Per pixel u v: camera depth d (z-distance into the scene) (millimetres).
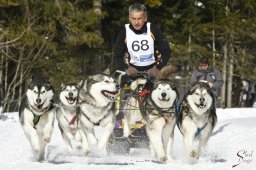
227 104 36406
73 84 11219
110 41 34531
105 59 34625
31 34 27344
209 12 35406
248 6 34219
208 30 34531
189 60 34688
